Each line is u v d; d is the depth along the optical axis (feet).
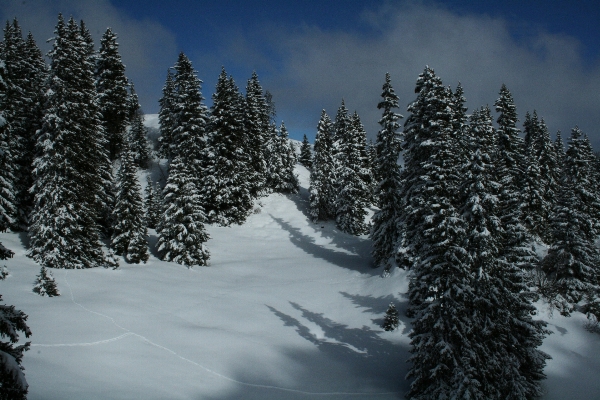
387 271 95.40
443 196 48.55
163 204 110.83
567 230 88.17
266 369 54.54
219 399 43.57
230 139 151.02
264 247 139.33
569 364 67.21
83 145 93.40
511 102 112.27
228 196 149.89
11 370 22.70
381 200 104.99
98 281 78.95
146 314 66.18
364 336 70.95
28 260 82.89
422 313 50.01
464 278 47.52
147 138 207.31
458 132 75.10
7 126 27.53
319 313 81.82
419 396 47.85
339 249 140.15
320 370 57.41
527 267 57.31
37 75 115.85
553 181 138.51
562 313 80.64
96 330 54.95
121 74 164.04
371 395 50.78
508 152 108.37
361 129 183.93
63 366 42.39
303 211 171.32
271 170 182.70
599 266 89.61
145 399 38.93
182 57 157.69
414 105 82.28
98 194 108.88
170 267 101.40
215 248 132.16
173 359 51.57
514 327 53.31
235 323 70.64
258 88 189.57
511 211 57.93
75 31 106.11
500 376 48.47
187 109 148.66
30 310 57.62
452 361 46.37
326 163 165.27
